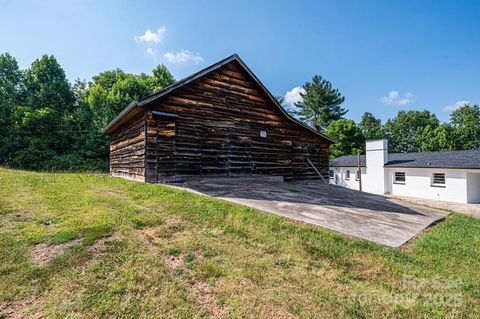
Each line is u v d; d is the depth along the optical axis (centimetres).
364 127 4812
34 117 2078
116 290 242
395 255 397
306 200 734
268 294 257
